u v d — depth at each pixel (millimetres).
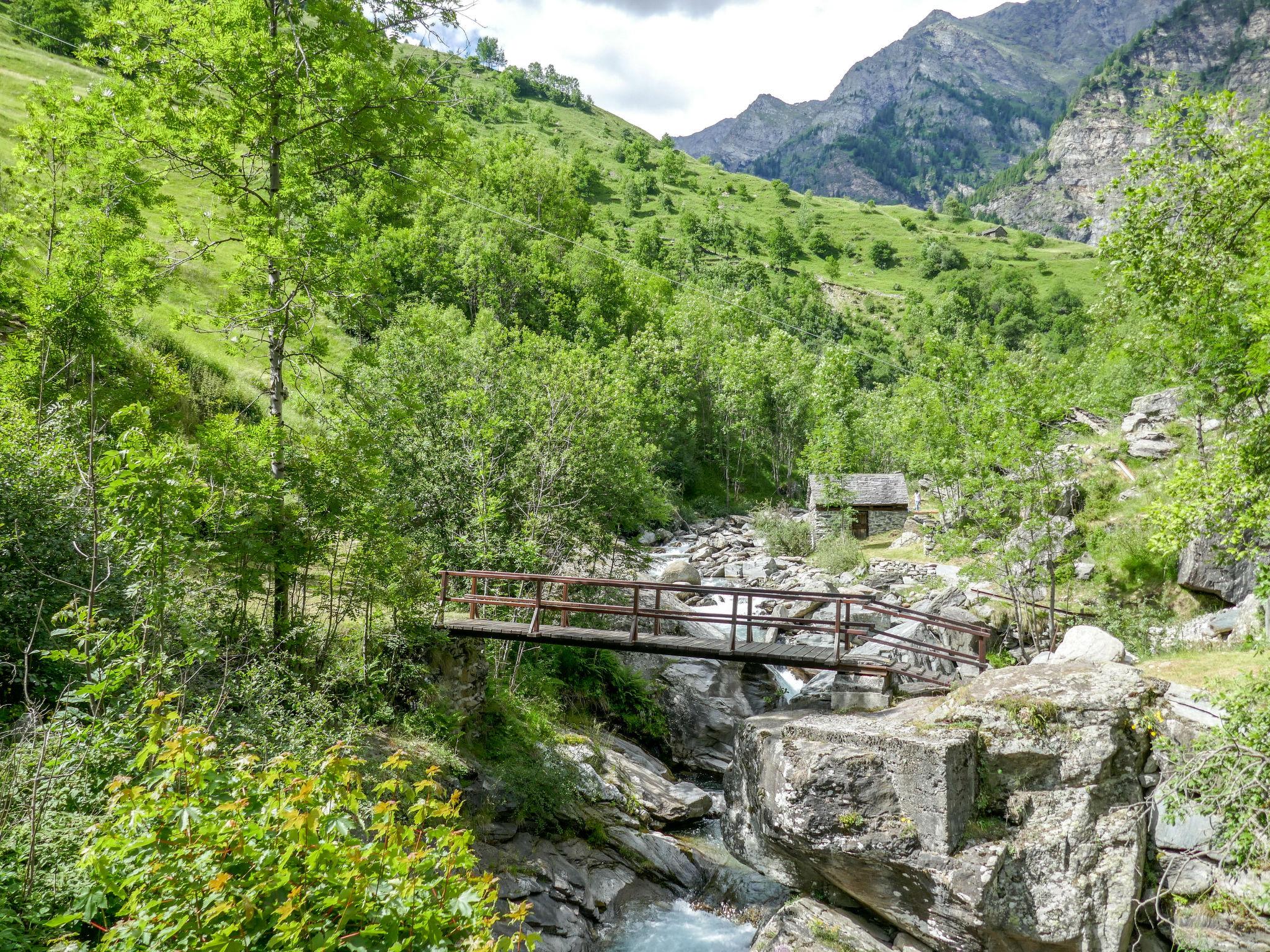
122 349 19375
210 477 14531
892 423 58156
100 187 20703
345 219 19422
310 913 5281
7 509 11578
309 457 16469
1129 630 23766
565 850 17328
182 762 5957
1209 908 12539
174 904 5344
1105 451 31531
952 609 27156
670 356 71938
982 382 28625
